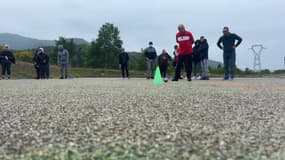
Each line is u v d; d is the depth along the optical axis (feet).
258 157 4.74
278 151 5.06
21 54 163.02
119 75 122.83
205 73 38.55
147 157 4.77
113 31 183.01
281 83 27.94
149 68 49.49
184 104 11.30
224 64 37.47
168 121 7.84
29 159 4.75
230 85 24.06
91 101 12.43
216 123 7.55
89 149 5.23
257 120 7.98
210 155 4.83
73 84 27.20
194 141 5.70
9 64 54.70
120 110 9.82
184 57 32.55
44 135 6.32
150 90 18.37
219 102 11.91
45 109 10.22
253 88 20.16
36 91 18.33
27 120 8.13
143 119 8.16
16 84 28.50
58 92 17.38
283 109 9.99
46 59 53.67
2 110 10.05
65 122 7.77
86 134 6.37
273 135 6.22
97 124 7.47
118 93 16.25
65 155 4.92
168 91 17.47
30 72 99.50
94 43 183.11
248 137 6.03
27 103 12.01
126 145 5.45
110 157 4.79
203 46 38.37
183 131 6.58
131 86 23.07
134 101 12.32
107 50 183.52
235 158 4.69
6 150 5.24
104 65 183.11
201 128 6.92
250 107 10.47
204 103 11.57
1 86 24.71
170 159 4.67
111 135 6.25
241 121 7.83
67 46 192.34
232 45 36.88
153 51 49.37
